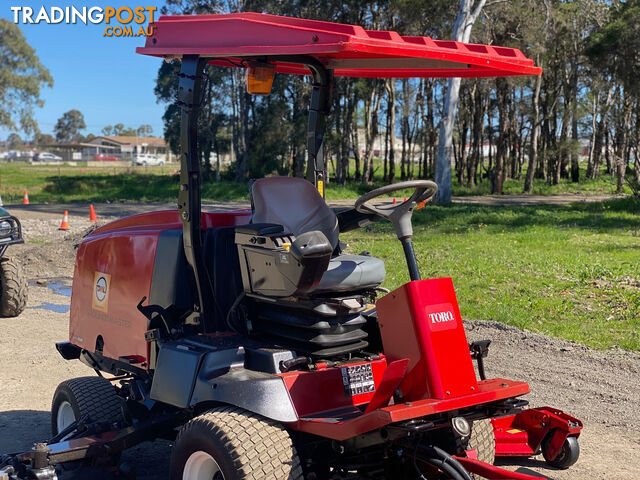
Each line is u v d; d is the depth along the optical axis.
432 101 67.19
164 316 4.46
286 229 4.46
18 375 7.68
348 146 60.88
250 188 4.54
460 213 29.88
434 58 3.85
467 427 3.57
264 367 3.90
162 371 4.15
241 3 48.56
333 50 3.56
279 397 3.67
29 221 26.12
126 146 160.12
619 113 57.81
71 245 17.81
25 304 10.73
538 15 44.22
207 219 4.59
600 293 11.88
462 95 68.19
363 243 18.97
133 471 4.52
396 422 3.43
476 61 4.05
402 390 3.71
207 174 62.09
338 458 4.02
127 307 4.86
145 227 5.03
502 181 58.78
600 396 7.02
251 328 4.30
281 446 3.55
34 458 3.98
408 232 3.77
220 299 4.44
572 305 10.92
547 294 11.86
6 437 5.88
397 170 94.94
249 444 3.50
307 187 4.67
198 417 3.76
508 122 72.81
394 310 3.74
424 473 3.92
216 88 57.19
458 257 16.19
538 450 5.47
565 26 49.59
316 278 3.75
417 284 3.67
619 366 7.98
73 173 80.69
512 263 15.13
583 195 53.78
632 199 33.69
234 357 3.98
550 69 62.34
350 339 4.12
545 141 68.12
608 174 79.56
